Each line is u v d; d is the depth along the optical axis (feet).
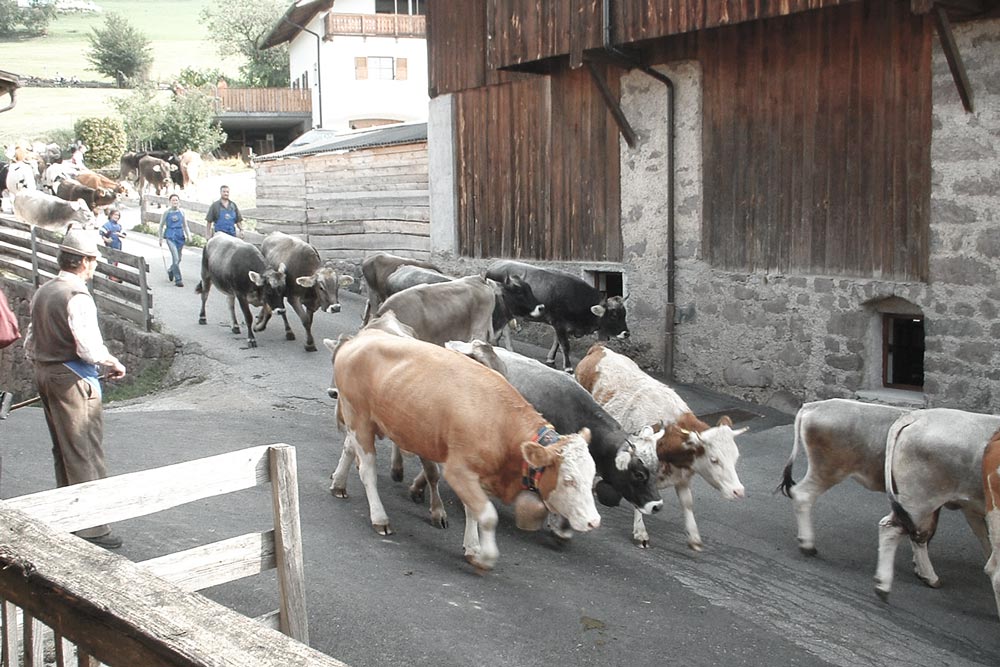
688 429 23.02
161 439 30.99
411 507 24.79
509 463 19.60
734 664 17.42
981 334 30.83
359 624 17.47
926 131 31.81
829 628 19.33
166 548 20.62
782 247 36.73
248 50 183.11
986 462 18.81
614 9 37.22
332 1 129.29
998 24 29.45
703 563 22.62
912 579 22.08
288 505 14.05
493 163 48.91
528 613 18.72
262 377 40.06
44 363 19.25
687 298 40.40
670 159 40.11
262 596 18.11
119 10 363.56
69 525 12.29
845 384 35.01
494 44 42.47
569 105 44.47
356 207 59.93
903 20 32.04
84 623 7.93
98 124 134.00
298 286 43.65
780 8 31.48
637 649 17.63
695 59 38.88
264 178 68.39
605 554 22.81
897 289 32.89
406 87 134.31
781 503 27.04
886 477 21.02
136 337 46.19
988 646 18.80
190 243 77.36
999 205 30.07
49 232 54.13
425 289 34.81
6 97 189.06
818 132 35.06
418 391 20.30
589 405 22.86
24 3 317.42
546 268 42.83
